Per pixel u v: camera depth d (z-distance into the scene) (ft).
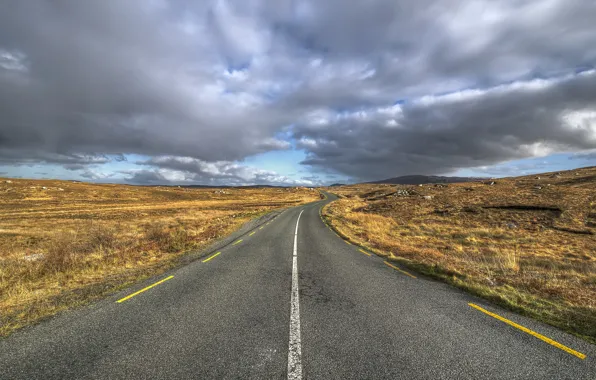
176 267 26.55
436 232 67.21
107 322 13.96
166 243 39.34
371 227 67.51
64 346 11.50
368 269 26.45
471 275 23.59
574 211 84.02
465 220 86.79
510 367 10.17
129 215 119.44
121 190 307.58
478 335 12.80
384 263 29.40
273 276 23.47
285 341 12.00
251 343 11.80
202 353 10.94
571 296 18.31
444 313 15.53
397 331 13.12
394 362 10.39
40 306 16.25
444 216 95.40
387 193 225.97
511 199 112.06
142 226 73.77
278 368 9.93
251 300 17.40
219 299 17.56
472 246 51.21
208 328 13.28
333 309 15.98
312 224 72.23
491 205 102.99
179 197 302.86
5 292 18.94
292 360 10.46
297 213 110.52
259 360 10.46
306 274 24.27
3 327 13.41
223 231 55.11
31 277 22.86
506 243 55.42
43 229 73.61
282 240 45.27
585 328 13.60
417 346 11.66
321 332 12.94
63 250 28.25
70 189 277.03
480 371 9.87
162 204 208.13
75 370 9.79
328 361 10.43
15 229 73.97
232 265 27.48
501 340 12.32
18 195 225.35
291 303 16.93
